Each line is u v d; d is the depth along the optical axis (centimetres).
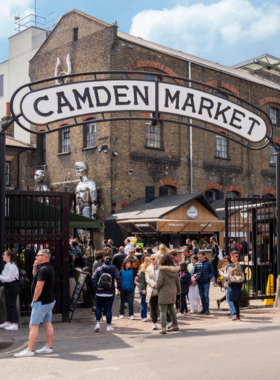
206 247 2084
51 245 1062
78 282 1080
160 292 915
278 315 1107
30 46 3428
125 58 2277
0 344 810
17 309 959
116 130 2245
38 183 2589
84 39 2381
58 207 1090
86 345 805
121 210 2208
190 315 1141
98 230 2216
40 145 2700
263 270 1323
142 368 621
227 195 2731
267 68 3956
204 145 2622
